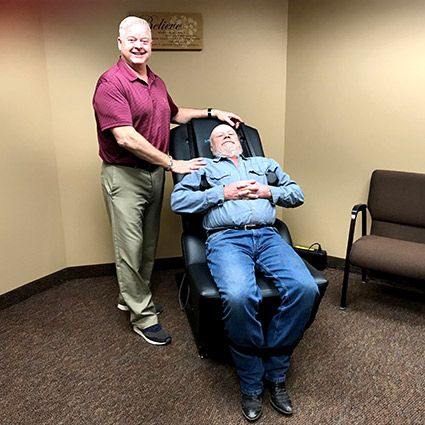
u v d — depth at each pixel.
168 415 1.62
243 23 2.76
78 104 2.60
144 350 2.04
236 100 2.89
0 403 1.69
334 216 2.94
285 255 1.78
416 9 2.35
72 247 2.82
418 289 2.65
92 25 2.51
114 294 2.63
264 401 1.70
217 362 1.95
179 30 2.64
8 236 2.44
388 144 2.61
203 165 2.04
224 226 1.92
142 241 2.14
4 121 2.33
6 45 2.29
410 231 2.50
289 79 2.95
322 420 1.59
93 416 1.62
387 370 1.87
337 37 2.66
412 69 2.43
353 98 2.69
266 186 1.96
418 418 1.59
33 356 2.00
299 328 1.64
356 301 2.50
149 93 2.00
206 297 1.63
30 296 2.60
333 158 2.86
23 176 2.47
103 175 2.08
